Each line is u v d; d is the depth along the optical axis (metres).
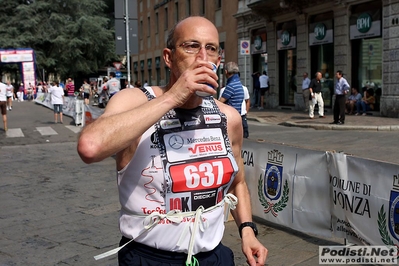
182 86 1.69
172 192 1.89
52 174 8.37
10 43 46.75
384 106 16.25
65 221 5.53
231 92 6.88
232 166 2.00
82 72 50.97
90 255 4.44
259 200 5.28
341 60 18.41
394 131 12.84
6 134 14.91
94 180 7.78
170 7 35.09
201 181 1.92
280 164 4.93
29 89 42.03
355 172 4.06
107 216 5.71
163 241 1.92
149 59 40.81
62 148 11.79
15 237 4.97
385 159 8.65
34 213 5.88
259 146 5.21
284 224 4.94
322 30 19.45
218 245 2.10
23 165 9.39
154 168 1.87
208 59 1.88
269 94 23.62
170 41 1.97
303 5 20.25
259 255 2.18
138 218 1.93
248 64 25.19
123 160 1.91
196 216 1.92
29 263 4.25
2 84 15.43
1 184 7.63
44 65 48.50
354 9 17.84
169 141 1.90
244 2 24.70
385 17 16.11
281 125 16.17
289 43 21.81
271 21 22.92
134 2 12.18
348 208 4.16
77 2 49.69
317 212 4.53
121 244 2.06
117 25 12.16
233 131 2.17
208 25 1.91
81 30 48.81
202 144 1.96
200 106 2.00
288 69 22.52
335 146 10.55
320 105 17.23
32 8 48.72
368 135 12.15
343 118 14.44
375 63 17.19
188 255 1.91
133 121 1.64
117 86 20.64
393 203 3.70
